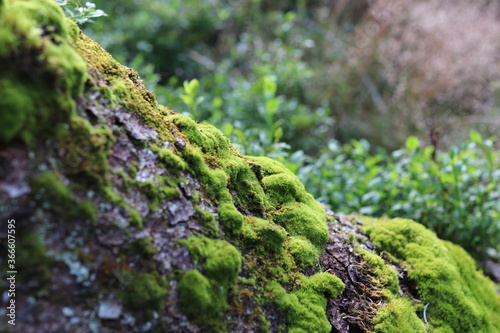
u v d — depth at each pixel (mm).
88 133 1060
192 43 6051
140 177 1154
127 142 1179
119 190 1095
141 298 1012
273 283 1318
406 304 1592
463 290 1812
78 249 977
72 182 1006
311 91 5285
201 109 4195
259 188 1532
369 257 1668
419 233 1915
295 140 4355
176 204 1197
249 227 1366
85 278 970
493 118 5246
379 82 5906
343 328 1408
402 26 5508
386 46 5500
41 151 966
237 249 1298
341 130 5234
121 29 5375
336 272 1537
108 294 993
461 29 5141
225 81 5035
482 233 2568
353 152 3039
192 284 1105
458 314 1689
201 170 1332
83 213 992
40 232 933
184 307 1089
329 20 6551
